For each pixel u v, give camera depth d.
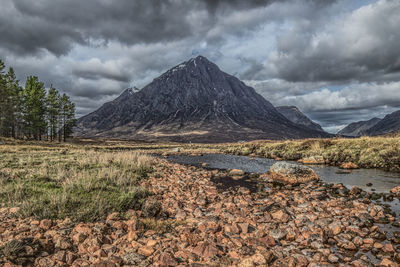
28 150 27.34
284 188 12.76
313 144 26.67
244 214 8.05
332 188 12.05
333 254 5.26
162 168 18.56
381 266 4.80
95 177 11.16
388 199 9.73
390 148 18.81
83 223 6.23
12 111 56.31
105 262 4.44
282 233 6.36
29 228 5.80
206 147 62.38
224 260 4.73
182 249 5.27
